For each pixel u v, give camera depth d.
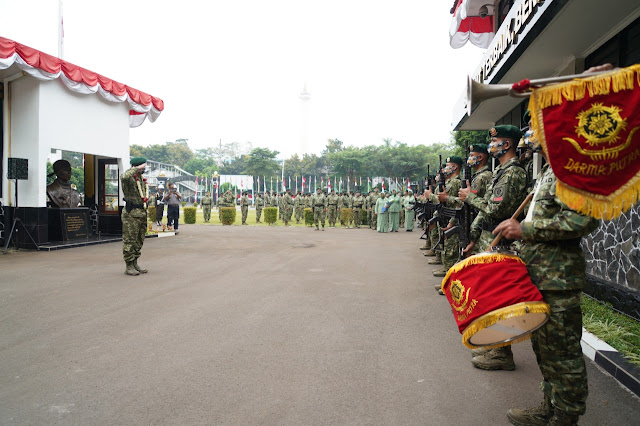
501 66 7.85
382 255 10.76
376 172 56.50
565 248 2.52
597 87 2.06
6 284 6.73
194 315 5.15
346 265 9.09
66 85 11.27
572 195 2.18
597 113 2.07
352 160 55.53
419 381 3.41
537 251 2.58
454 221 6.41
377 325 4.85
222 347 4.10
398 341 4.34
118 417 2.80
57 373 3.49
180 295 6.15
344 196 25.16
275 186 71.56
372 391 3.22
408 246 12.95
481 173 5.44
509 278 2.42
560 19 5.85
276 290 6.56
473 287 2.47
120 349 4.02
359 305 5.72
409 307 5.65
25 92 10.88
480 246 4.49
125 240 7.56
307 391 3.21
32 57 10.07
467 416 2.87
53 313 5.18
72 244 11.17
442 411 2.94
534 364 3.84
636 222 5.58
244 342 4.24
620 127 2.02
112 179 13.94
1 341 4.21
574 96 2.12
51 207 11.94
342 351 4.04
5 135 11.05
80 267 8.31
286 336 4.43
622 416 2.89
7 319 4.93
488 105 11.31
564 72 7.74
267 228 20.45
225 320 4.96
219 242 13.37
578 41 6.66
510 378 3.50
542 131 2.25
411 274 8.07
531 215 2.67
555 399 2.52
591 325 4.63
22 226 10.87
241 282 7.13
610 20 5.88
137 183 7.55
